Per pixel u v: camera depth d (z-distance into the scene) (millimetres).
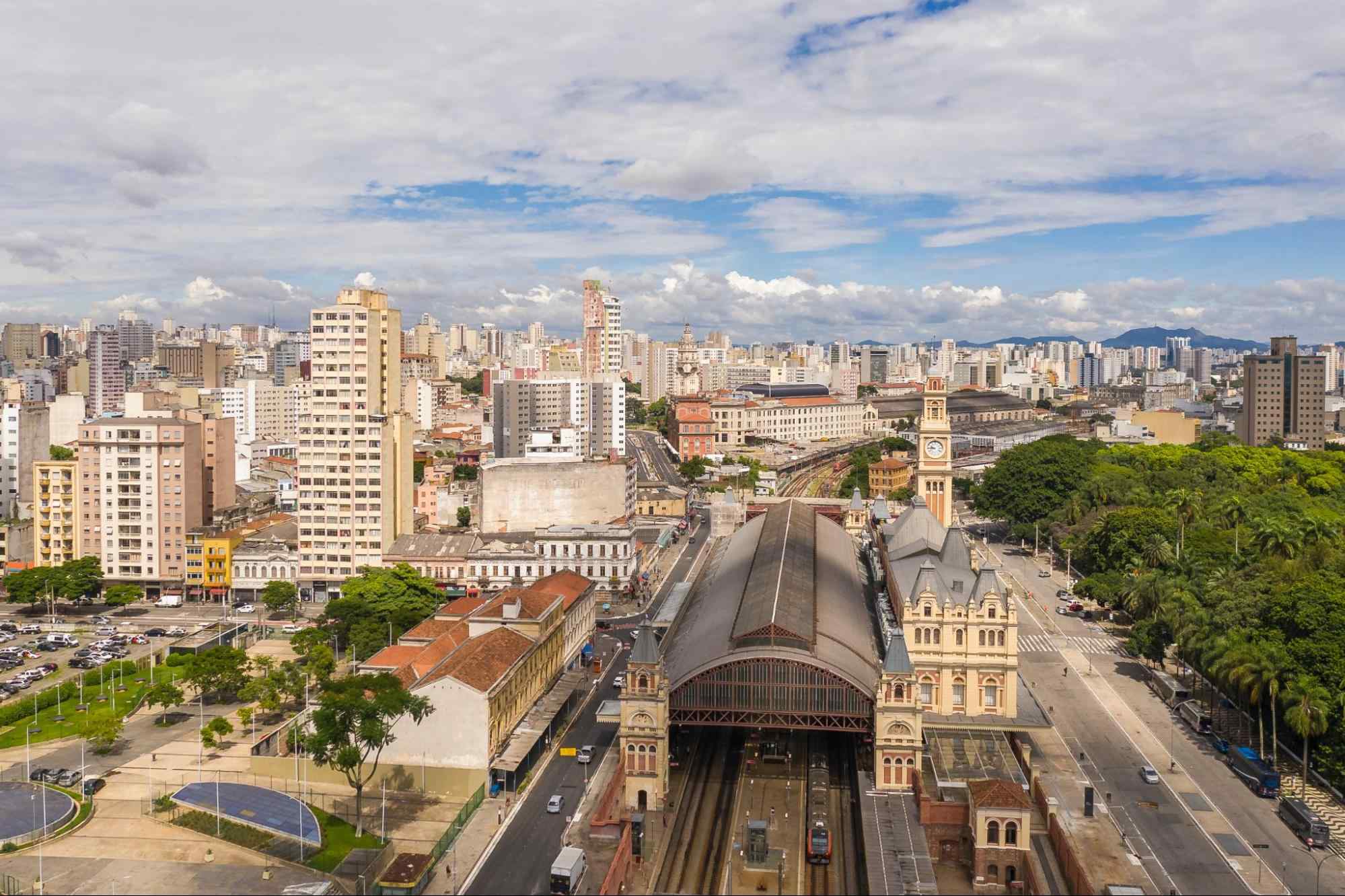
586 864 141000
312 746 152875
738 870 143125
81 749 190000
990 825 140625
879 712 161250
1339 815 160500
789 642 168000
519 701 189000
